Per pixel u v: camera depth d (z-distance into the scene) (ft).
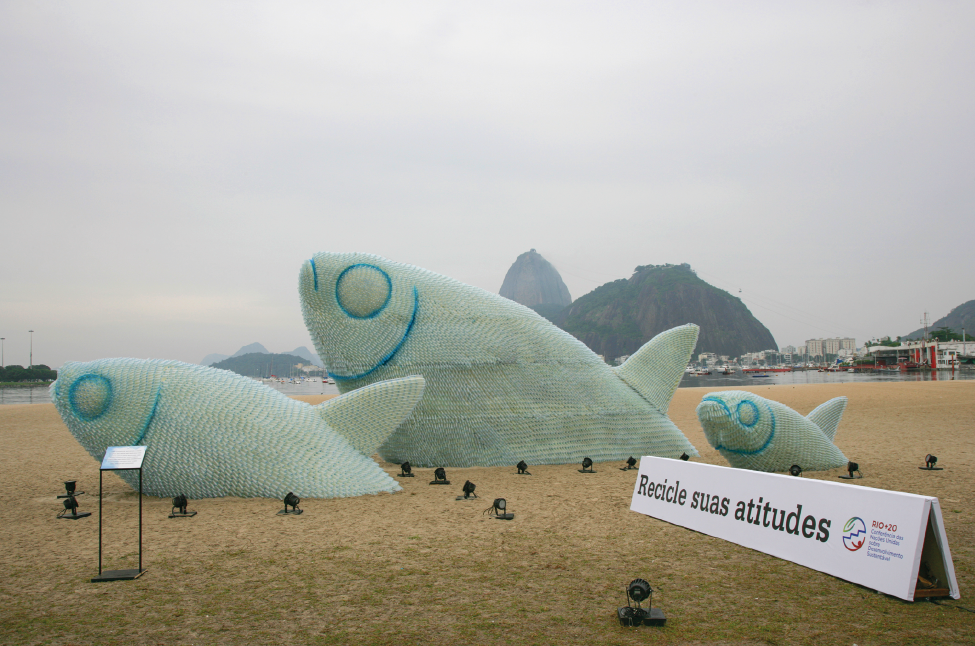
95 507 38.22
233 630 19.69
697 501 32.04
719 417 48.62
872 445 63.10
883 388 168.86
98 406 40.42
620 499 39.01
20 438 78.38
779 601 21.86
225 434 40.16
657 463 35.60
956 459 54.34
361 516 34.86
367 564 26.35
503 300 54.29
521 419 51.90
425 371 51.24
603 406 53.57
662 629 19.62
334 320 51.70
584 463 49.73
